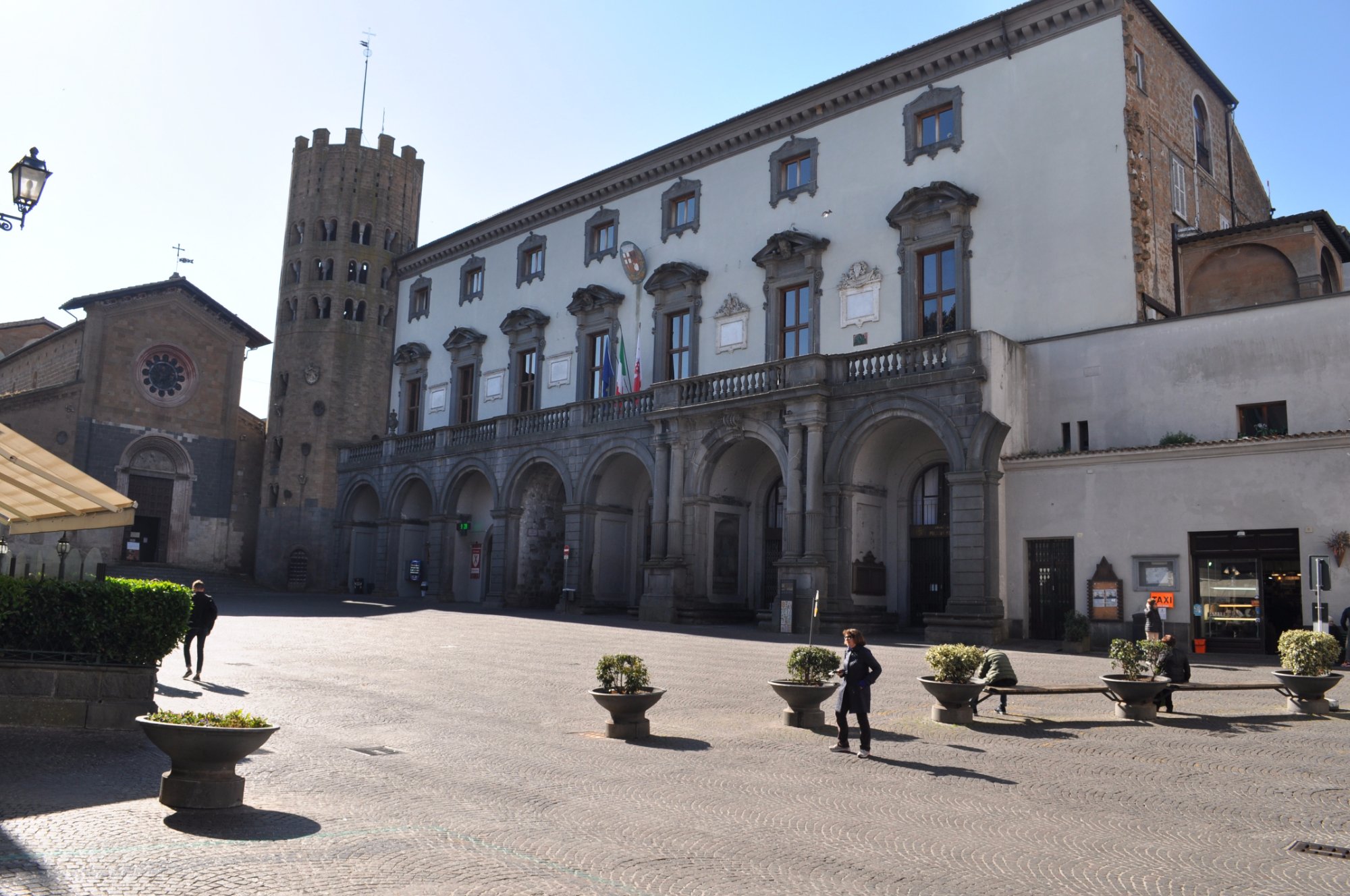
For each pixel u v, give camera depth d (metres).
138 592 14.34
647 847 8.53
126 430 56.91
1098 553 26.55
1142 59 31.02
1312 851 8.62
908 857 8.36
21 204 18.02
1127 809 10.02
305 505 56.25
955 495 28.50
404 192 60.72
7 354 71.00
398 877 7.52
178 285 58.84
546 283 47.59
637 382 40.72
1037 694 16.08
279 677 19.45
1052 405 28.95
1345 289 34.97
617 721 13.93
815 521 31.56
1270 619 23.91
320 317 58.00
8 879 7.18
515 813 9.65
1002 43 32.25
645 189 43.34
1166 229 31.02
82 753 12.04
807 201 36.88
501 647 25.70
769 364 33.66
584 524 40.38
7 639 13.76
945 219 32.66
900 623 32.62
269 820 9.08
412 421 55.97
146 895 6.93
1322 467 23.41
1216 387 26.20
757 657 23.72
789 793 10.66
